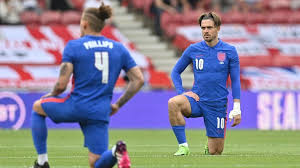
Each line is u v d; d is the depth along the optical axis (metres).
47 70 86.38
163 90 80.00
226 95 38.66
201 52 38.59
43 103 25.00
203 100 38.31
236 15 95.31
